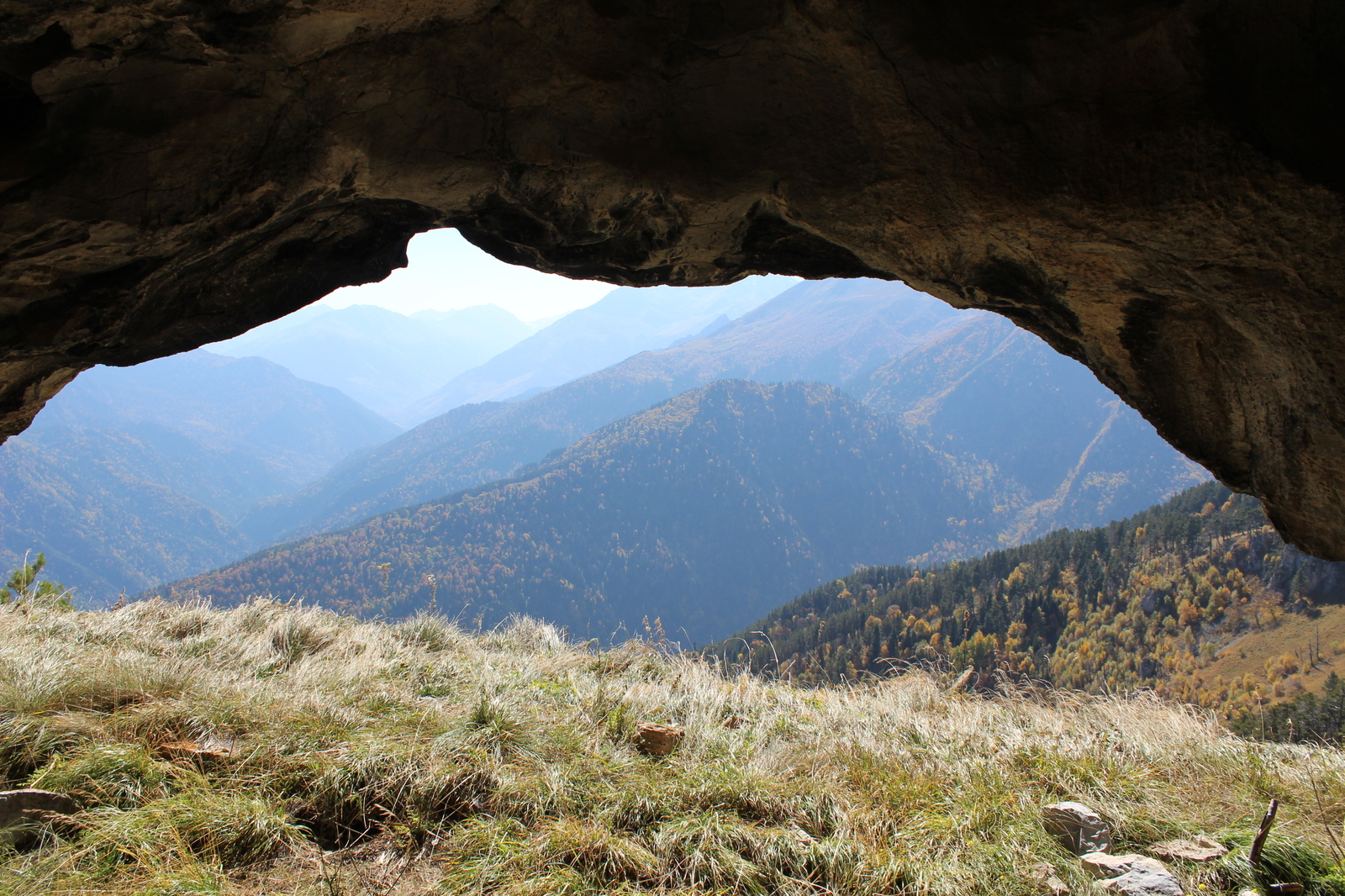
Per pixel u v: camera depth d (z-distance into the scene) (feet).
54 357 10.63
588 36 8.58
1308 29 7.16
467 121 9.24
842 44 8.31
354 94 8.85
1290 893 9.79
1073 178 8.36
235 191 9.05
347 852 10.50
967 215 9.16
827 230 9.87
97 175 8.32
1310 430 9.30
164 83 8.21
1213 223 8.05
